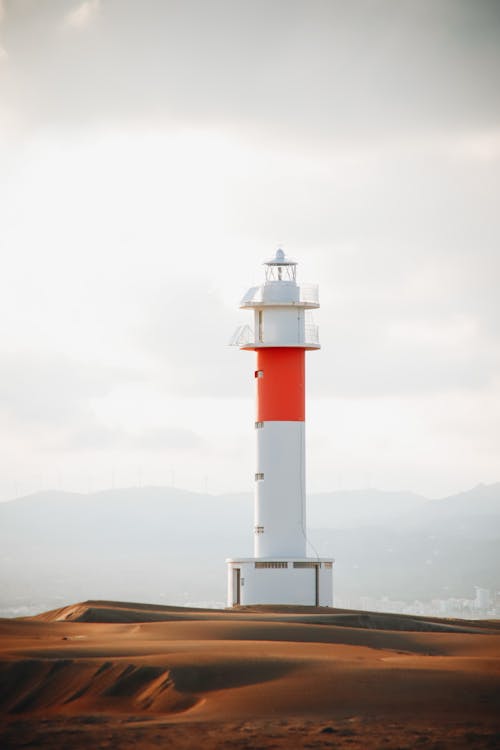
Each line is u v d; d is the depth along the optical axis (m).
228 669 51.62
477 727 43.34
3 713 48.97
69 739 43.38
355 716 45.06
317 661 53.28
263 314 100.62
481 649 64.06
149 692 49.91
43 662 52.53
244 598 98.50
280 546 99.31
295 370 100.38
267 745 41.62
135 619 76.19
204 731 43.59
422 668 51.88
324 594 99.12
